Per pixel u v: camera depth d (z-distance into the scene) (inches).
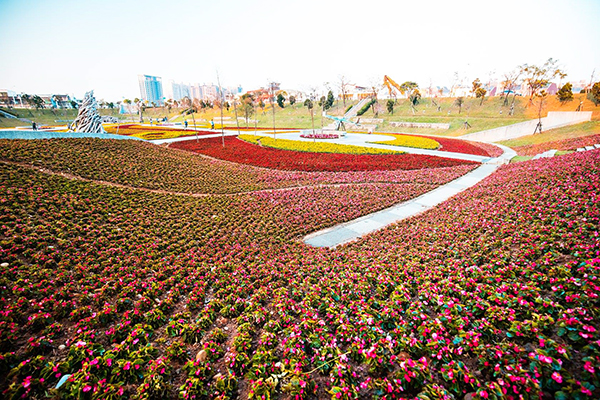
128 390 167.5
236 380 172.7
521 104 2137.1
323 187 719.1
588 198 351.3
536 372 139.1
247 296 281.7
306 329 206.2
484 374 158.2
